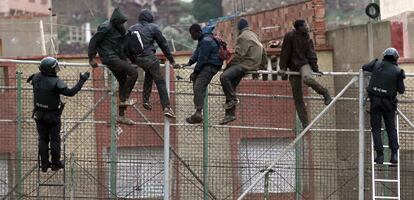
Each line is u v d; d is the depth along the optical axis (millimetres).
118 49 49188
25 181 57375
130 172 57812
